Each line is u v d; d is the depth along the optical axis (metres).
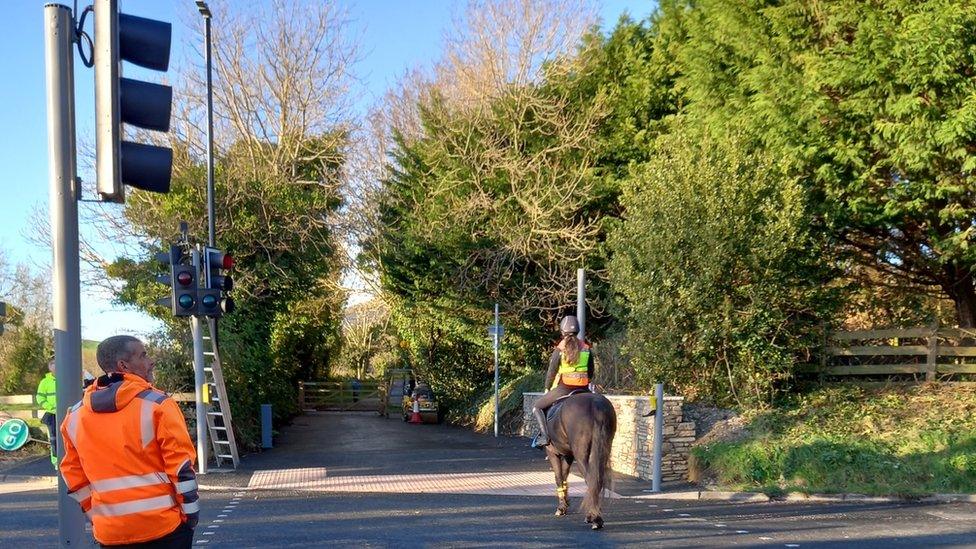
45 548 8.59
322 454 17.66
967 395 14.26
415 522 9.91
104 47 4.45
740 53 17.61
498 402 23.19
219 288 13.58
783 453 12.59
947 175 14.31
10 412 16.89
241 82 26.62
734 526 9.71
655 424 12.55
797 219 14.66
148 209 22.31
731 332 14.39
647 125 24.48
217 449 15.28
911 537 9.09
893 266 18.47
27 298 27.17
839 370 15.37
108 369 4.60
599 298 23.62
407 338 30.31
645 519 10.18
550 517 10.25
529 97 25.42
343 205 28.17
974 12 13.15
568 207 23.58
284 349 27.08
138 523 4.35
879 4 15.03
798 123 15.60
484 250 24.91
